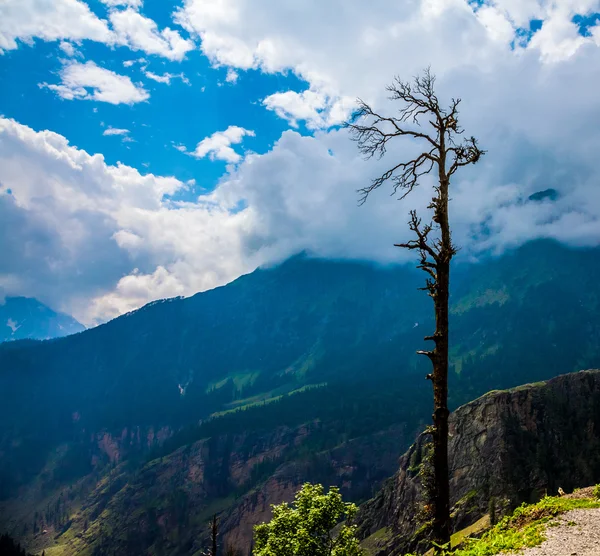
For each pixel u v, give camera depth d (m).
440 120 23.31
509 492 165.12
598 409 179.50
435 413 21.38
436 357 21.73
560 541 20.08
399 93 24.17
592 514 22.58
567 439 176.25
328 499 38.34
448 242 22.14
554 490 161.12
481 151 23.09
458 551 20.52
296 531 37.53
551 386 196.50
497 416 192.50
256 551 39.06
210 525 52.25
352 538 37.78
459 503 178.38
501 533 23.23
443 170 23.17
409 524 187.50
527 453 176.75
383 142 24.52
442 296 21.97
